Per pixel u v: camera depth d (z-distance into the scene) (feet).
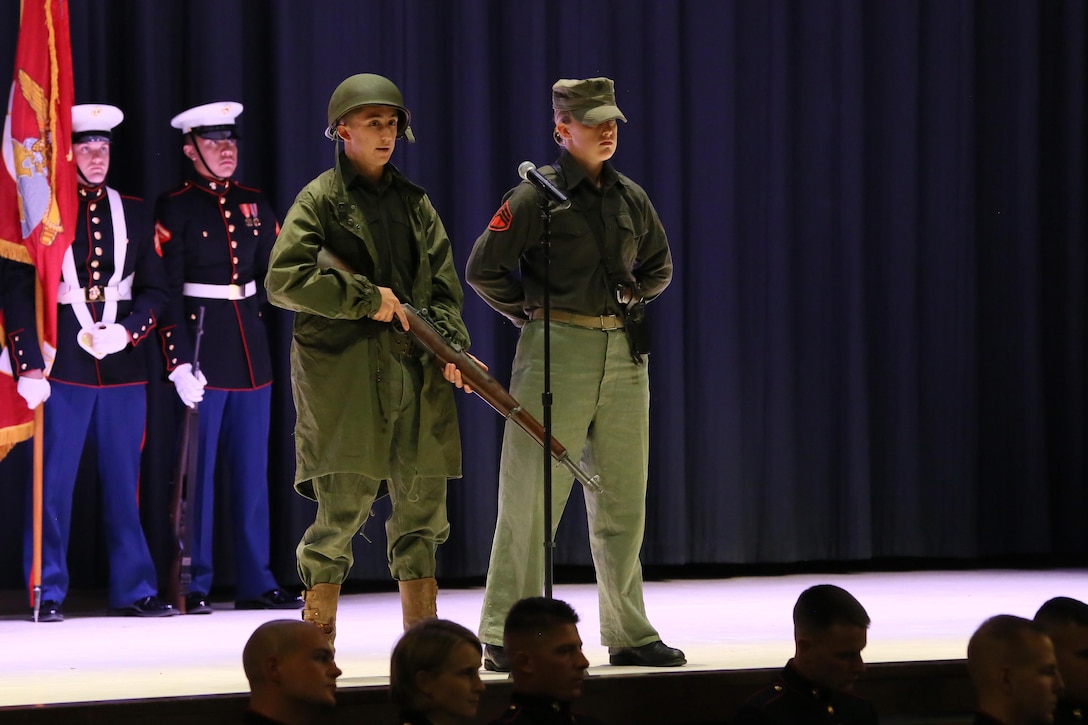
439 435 22.09
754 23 40.50
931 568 42.27
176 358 33.68
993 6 42.29
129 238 33.50
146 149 35.50
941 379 41.70
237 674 21.62
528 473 23.06
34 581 31.32
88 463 35.68
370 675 21.40
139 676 21.43
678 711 20.57
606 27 39.17
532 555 23.17
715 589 36.06
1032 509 42.16
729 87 39.88
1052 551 42.93
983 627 17.33
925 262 41.81
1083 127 42.55
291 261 21.22
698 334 39.83
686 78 39.86
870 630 27.07
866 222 41.55
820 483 41.01
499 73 38.86
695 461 39.91
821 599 17.79
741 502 40.11
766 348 40.55
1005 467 42.45
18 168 32.01
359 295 21.03
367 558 36.76
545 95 38.83
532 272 23.50
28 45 32.17
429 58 37.96
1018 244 42.16
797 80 40.96
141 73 35.50
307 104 36.55
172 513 33.47
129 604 32.58
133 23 35.65
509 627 17.01
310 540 21.86
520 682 16.96
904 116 41.45
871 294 41.68
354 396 21.43
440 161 38.14
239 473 34.58
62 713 17.87
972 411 41.65
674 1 39.34
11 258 32.01
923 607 31.32
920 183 41.78
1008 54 42.22
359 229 21.84
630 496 23.27
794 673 18.06
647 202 24.08
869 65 41.63
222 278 34.40
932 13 41.65
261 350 34.78
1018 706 17.04
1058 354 42.88
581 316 23.22
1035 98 42.06
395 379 21.72
